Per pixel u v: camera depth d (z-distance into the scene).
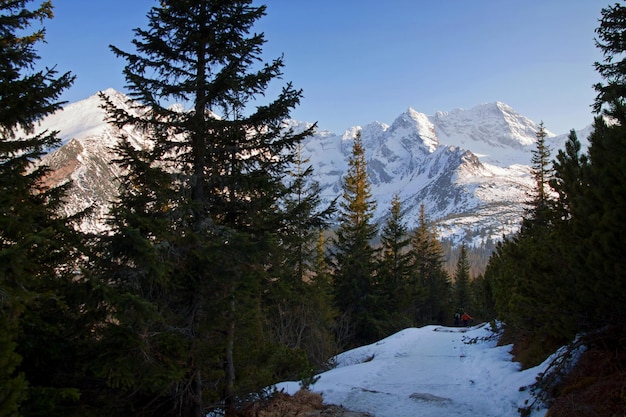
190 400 8.46
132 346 6.51
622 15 11.91
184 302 8.35
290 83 9.20
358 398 10.94
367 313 32.69
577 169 8.22
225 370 9.62
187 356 7.19
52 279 6.55
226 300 7.78
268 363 11.16
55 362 6.95
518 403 8.98
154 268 6.58
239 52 9.31
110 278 6.82
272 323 20.19
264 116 9.34
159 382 6.57
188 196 8.71
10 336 3.84
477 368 13.86
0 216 6.47
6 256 4.41
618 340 7.63
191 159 9.41
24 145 7.91
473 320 40.84
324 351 21.38
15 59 8.20
